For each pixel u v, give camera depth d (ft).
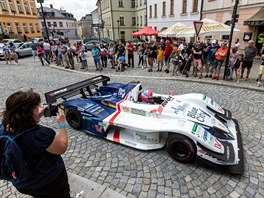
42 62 44.57
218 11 54.90
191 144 10.02
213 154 9.72
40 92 24.23
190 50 31.19
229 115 14.10
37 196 5.84
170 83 26.81
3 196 8.95
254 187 9.13
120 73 34.30
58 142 5.16
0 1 88.17
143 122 11.96
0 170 4.88
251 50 24.97
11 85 27.68
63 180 5.90
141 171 10.34
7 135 4.75
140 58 39.22
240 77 27.63
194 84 25.95
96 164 11.03
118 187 9.36
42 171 5.14
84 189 8.85
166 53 32.24
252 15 43.83
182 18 72.69
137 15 127.54
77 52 45.24
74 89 14.99
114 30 135.64
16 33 98.73
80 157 11.71
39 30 120.26
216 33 31.89
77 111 14.11
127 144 12.37
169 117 11.73
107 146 12.74
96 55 35.99
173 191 9.04
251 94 21.35
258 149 11.84
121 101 13.93
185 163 10.74
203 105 13.79
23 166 4.66
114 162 11.13
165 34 43.88
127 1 130.93
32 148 4.75
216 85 25.18
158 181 9.64
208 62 28.71
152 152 11.88
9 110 4.66
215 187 9.20
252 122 15.10
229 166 9.86
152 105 12.88
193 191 9.02
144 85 26.09
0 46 55.57
